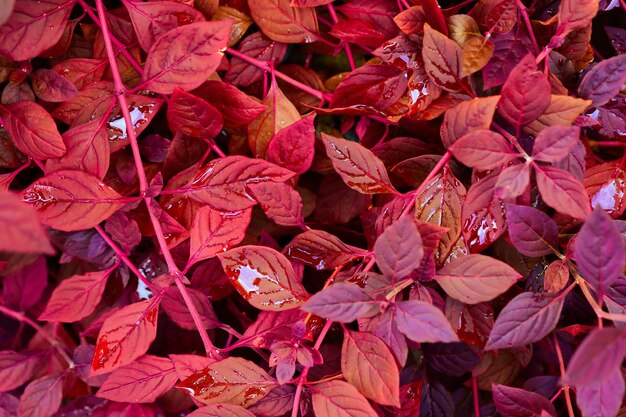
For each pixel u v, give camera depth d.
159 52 0.66
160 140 0.71
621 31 0.70
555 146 0.63
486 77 0.67
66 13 0.66
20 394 0.76
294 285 0.67
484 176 0.67
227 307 0.74
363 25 0.70
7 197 0.55
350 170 0.67
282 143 0.67
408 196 0.67
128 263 0.69
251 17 0.71
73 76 0.69
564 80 0.68
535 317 0.66
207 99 0.69
